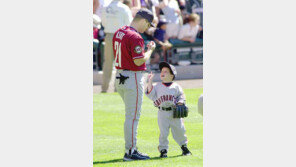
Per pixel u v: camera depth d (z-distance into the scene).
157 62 49.81
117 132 26.70
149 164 18.91
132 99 19.39
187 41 51.06
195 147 23.05
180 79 49.44
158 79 45.81
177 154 21.47
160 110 20.41
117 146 23.28
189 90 41.16
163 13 49.84
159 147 20.72
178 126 20.50
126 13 39.50
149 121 29.73
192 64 51.34
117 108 33.59
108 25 40.06
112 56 40.56
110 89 40.69
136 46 18.98
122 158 20.59
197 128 27.86
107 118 30.16
